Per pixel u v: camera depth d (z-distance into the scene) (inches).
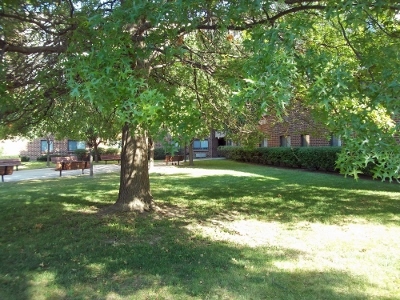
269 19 140.5
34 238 224.8
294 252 192.9
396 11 125.5
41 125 334.3
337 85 90.5
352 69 125.9
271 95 85.0
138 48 137.6
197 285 152.3
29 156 1332.4
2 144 1279.5
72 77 101.7
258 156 879.7
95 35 125.0
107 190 440.1
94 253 194.2
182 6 118.3
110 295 144.9
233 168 754.8
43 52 189.2
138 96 95.4
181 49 142.9
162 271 168.1
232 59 257.1
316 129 312.3
